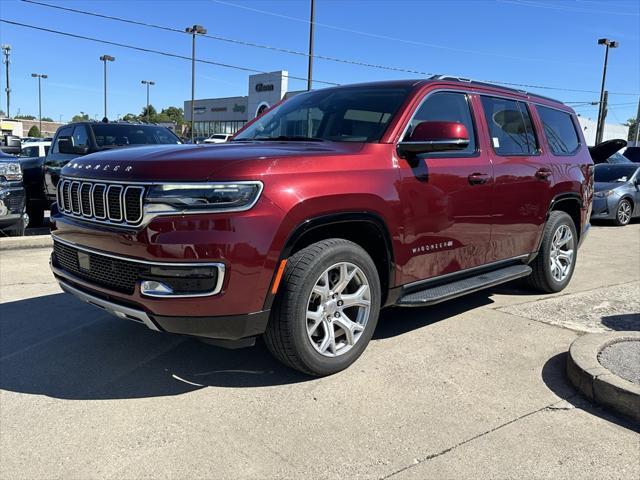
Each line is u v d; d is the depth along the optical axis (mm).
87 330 4520
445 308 5266
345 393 3438
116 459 2727
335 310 3609
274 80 48562
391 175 3760
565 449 2857
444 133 3652
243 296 3123
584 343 3846
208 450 2809
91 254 3457
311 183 3314
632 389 3162
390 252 3822
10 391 3445
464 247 4434
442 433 2994
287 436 2947
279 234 3160
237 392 3451
